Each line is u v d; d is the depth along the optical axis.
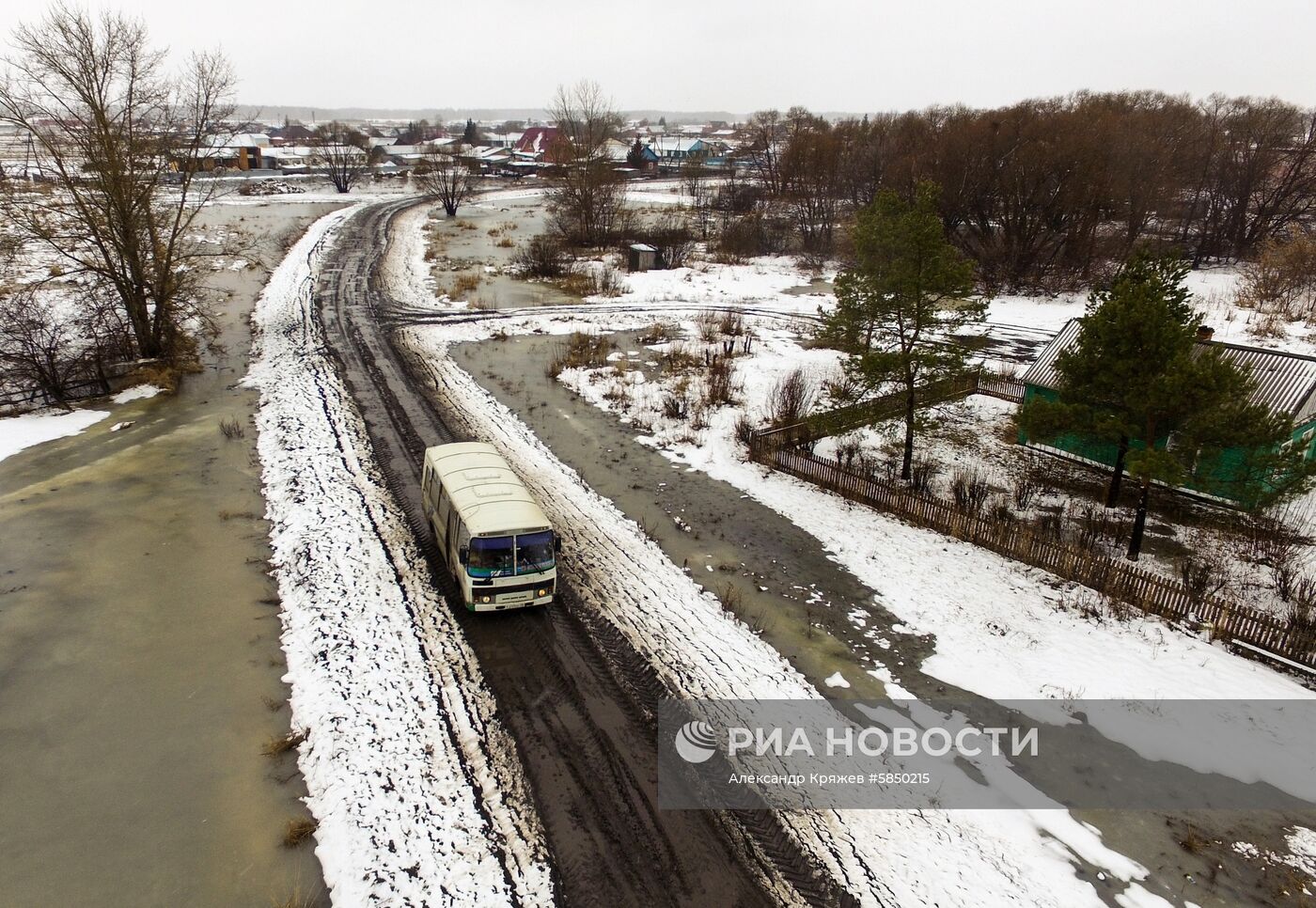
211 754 11.54
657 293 48.59
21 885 9.30
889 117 98.94
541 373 31.55
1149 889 10.05
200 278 36.78
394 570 16.56
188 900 9.25
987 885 10.05
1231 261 61.53
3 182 27.64
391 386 28.78
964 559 18.30
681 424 26.42
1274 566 18.12
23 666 13.29
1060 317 45.84
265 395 27.17
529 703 12.87
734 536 19.20
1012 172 51.75
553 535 14.88
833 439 25.73
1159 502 21.53
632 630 15.08
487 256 58.22
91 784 10.90
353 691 12.88
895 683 13.96
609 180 68.81
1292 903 9.88
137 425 24.33
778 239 65.94
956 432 26.75
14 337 26.41
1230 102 86.38
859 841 10.62
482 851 10.09
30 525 18.02
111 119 26.67
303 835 10.22
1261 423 15.32
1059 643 15.16
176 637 14.23
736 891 9.72
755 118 177.12
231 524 18.50
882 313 20.86
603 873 9.85
